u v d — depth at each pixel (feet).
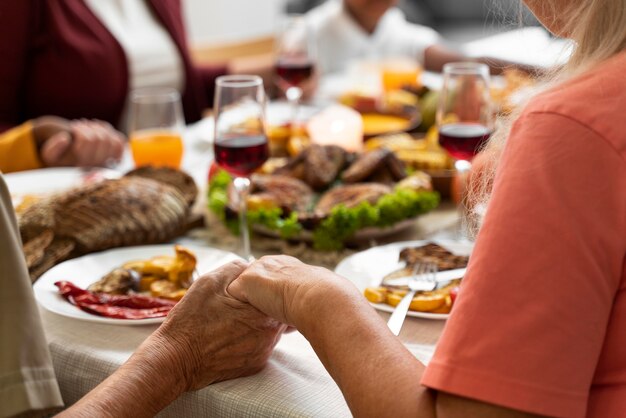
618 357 2.16
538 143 2.08
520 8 2.62
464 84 4.54
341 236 4.25
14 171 6.14
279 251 4.34
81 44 8.55
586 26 2.24
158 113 5.67
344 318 2.56
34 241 4.00
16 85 8.29
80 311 3.45
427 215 4.97
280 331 3.07
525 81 6.10
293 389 2.93
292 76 7.06
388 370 2.36
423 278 3.60
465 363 2.08
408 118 6.88
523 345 2.02
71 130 6.21
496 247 2.08
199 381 2.96
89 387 3.20
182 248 3.75
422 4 22.97
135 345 3.28
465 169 4.59
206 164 6.14
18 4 8.15
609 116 2.04
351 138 5.82
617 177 2.02
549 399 2.00
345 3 10.77
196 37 14.89
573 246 2.01
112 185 4.41
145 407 2.81
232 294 2.97
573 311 2.01
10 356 2.66
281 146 6.15
